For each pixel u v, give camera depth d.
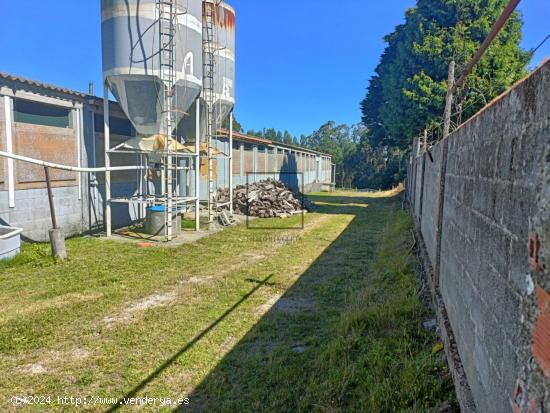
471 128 2.70
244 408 2.91
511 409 1.57
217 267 6.91
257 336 4.11
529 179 1.46
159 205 9.97
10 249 6.71
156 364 3.54
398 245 8.18
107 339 4.03
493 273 1.94
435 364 3.09
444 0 15.14
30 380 3.27
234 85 11.95
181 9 8.65
